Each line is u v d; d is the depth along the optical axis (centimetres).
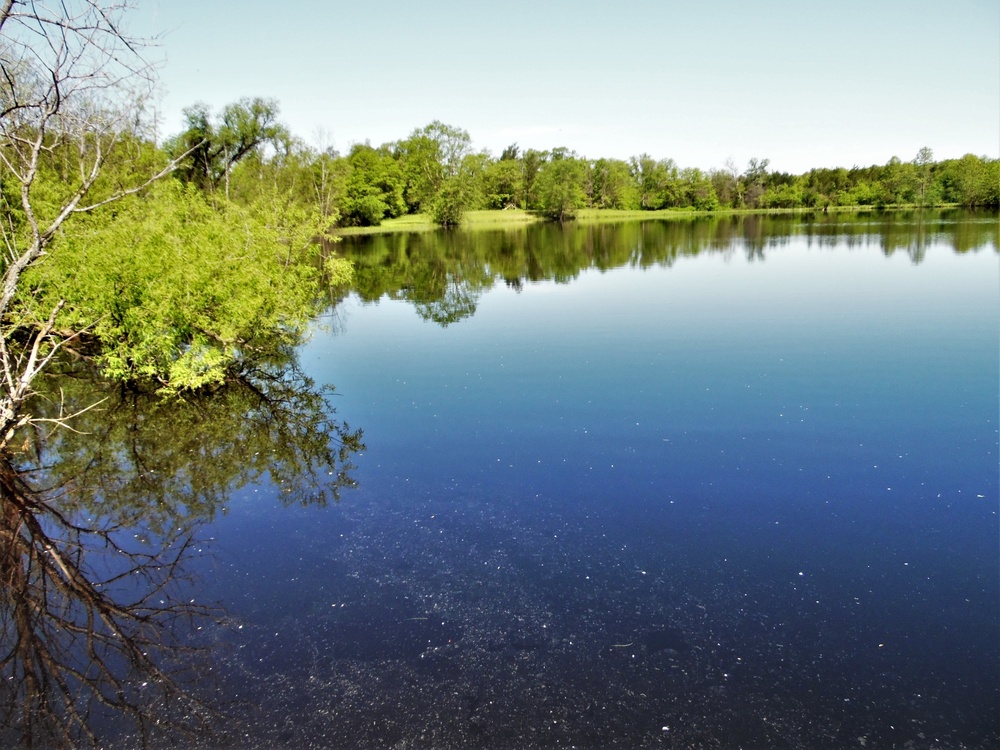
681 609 548
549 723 436
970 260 2617
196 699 468
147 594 598
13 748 430
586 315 1808
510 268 3059
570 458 852
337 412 1077
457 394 1141
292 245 1484
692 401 1045
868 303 1794
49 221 1108
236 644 525
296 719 447
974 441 853
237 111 3962
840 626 522
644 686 465
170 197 1410
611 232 5572
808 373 1166
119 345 1123
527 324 1720
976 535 642
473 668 488
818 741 415
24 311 1059
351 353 1485
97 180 1312
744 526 674
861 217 6688
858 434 889
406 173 7069
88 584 617
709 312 1764
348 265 1769
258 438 980
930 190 7869
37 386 1252
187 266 1118
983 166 7381
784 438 887
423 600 574
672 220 7656
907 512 689
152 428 1034
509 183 9025
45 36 663
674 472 799
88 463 905
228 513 748
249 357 1362
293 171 4284
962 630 513
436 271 3022
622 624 533
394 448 912
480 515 716
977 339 1354
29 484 844
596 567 612
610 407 1034
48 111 714
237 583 610
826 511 697
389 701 459
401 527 698
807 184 9769
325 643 522
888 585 571
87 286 1053
